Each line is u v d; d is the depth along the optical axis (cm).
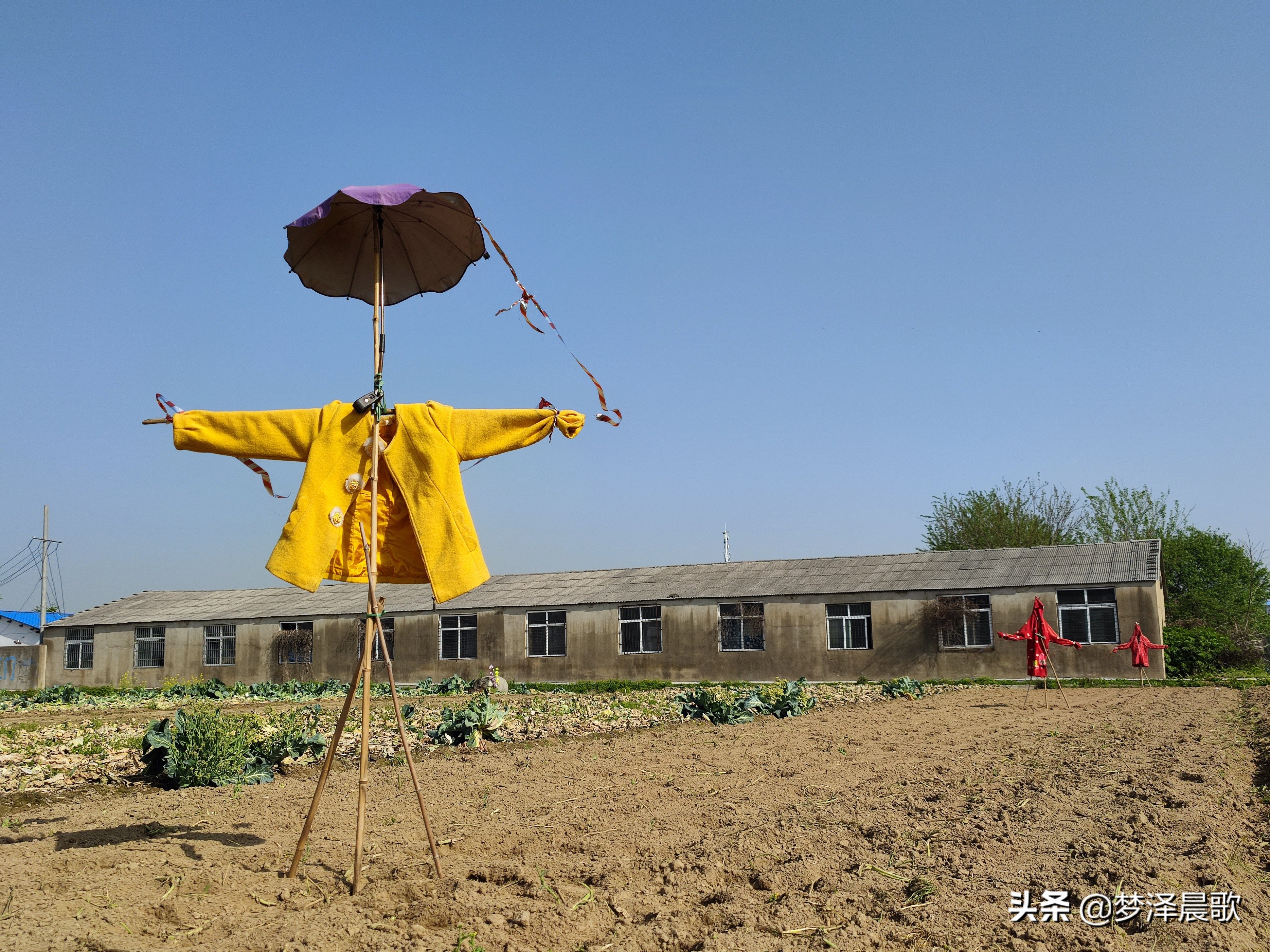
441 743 1202
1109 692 2106
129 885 493
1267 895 503
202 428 511
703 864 556
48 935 411
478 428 527
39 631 4491
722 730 1375
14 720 1641
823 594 2922
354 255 586
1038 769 923
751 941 430
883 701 1953
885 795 792
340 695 2497
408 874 530
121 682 3403
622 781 888
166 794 827
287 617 3550
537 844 614
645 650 3156
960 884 520
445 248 583
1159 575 2655
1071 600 2650
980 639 2731
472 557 518
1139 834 628
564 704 1875
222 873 520
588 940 434
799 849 604
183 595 4128
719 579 3241
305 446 518
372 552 500
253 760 956
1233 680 2470
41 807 804
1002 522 4809
